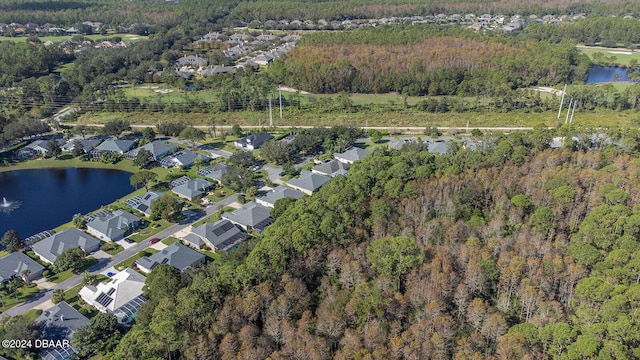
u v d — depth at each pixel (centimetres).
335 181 13812
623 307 8619
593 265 10188
